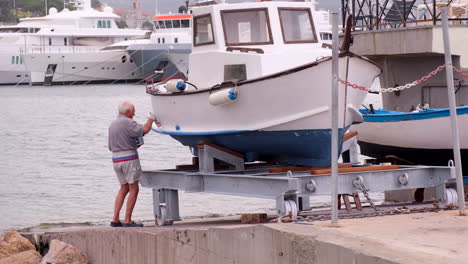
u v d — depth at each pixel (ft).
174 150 311.27
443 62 143.02
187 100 118.21
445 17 85.81
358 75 106.52
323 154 111.04
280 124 108.47
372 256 59.77
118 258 101.86
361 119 111.75
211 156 114.11
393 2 157.89
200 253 84.23
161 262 92.12
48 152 318.24
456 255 61.00
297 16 119.03
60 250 107.96
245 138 112.68
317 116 106.52
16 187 216.74
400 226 76.89
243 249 76.69
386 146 141.49
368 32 148.66
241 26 117.80
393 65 152.46
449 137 131.95
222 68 117.08
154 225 119.24
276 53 113.19
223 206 167.02
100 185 218.59
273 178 97.76
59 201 190.49
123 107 108.27
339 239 66.18
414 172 106.22
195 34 122.83
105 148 332.60
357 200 111.96
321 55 115.96
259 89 107.14
